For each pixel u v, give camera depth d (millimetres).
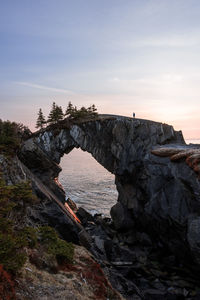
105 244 37281
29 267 13266
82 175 157625
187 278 29984
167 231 37062
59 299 11547
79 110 62062
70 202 62250
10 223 13195
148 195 43250
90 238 38094
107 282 16641
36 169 53281
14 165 28422
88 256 20828
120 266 31031
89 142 56531
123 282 25438
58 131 57906
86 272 16359
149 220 41938
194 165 32594
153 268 32406
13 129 45406
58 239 19062
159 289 26469
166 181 38500
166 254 37938
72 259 17281
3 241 11352
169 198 36375
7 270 10758
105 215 61500
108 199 81125
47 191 40625
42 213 30000
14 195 15273
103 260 31375
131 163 50375
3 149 29062
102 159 55719
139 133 51062
